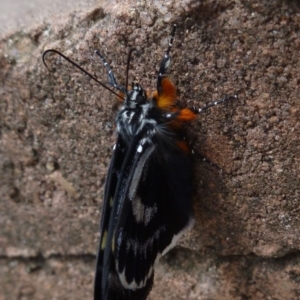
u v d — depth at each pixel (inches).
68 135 7.0
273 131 6.4
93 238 7.4
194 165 6.7
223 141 6.5
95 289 6.4
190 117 6.4
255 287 6.9
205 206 6.8
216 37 6.3
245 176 6.6
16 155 7.2
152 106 6.4
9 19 7.1
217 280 7.0
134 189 6.3
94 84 6.7
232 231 6.8
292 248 6.7
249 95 6.4
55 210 7.4
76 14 6.7
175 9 6.3
